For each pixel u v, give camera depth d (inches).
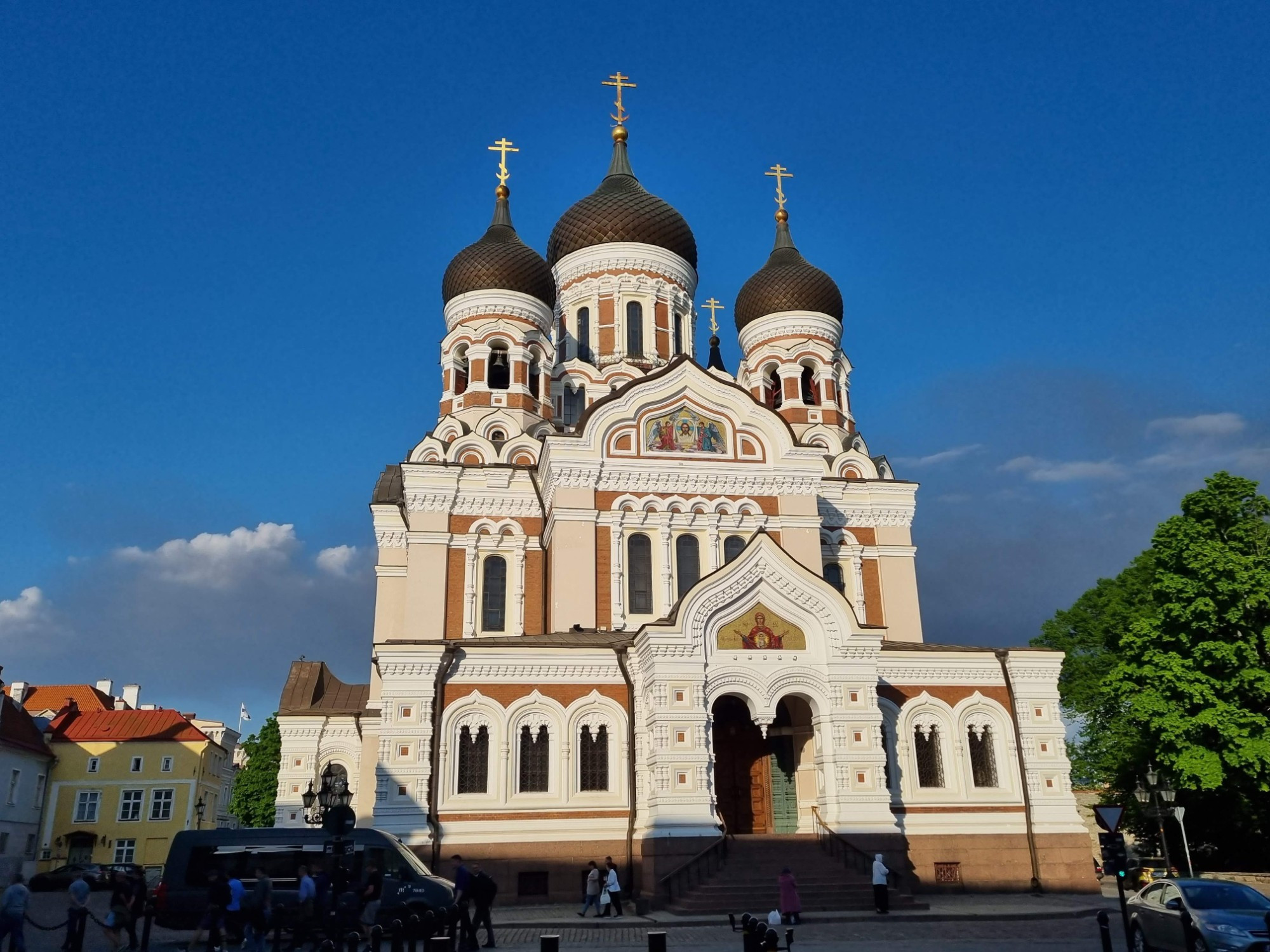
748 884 1215.6
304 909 941.8
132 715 2989.7
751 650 1376.7
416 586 1705.2
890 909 1184.8
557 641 1421.0
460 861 1291.8
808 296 2223.2
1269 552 1603.1
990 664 1507.1
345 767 2025.1
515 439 1887.3
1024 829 1435.8
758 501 1707.7
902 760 1437.0
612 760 1379.2
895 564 1900.8
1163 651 1617.9
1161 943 840.3
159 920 1022.4
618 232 2151.8
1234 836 1718.8
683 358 1731.1
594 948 948.6
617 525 1647.4
